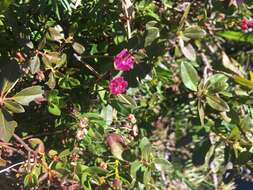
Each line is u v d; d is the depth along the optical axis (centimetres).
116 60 44
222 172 56
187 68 47
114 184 44
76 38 47
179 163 68
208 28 55
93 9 46
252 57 65
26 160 44
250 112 51
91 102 48
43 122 50
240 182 79
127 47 45
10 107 40
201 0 55
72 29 44
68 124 46
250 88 49
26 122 50
